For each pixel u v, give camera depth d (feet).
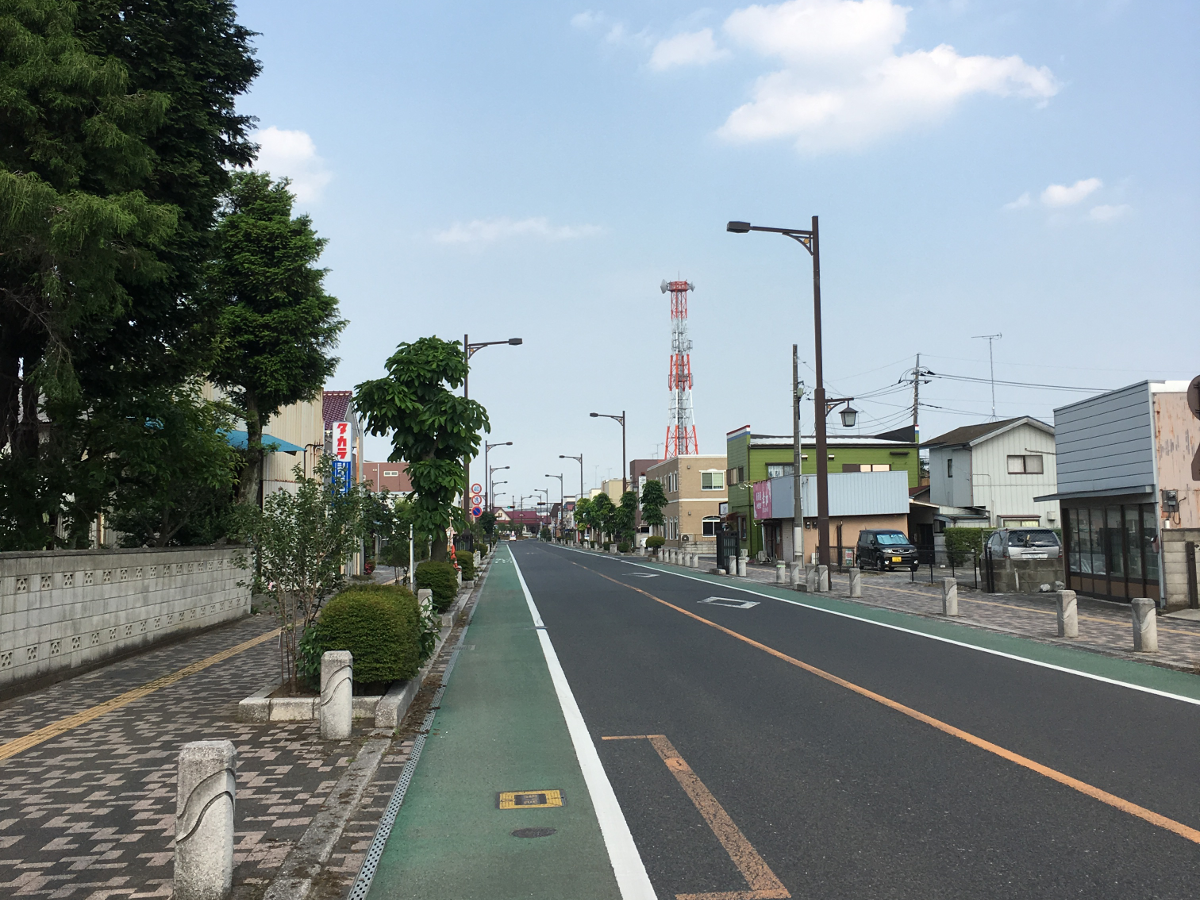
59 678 35.45
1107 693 30.73
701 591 84.79
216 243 47.19
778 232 85.97
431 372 51.26
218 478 53.21
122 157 33.58
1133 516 61.21
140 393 45.16
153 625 45.96
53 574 35.09
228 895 14.15
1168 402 57.67
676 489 234.38
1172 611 56.13
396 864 15.81
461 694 33.09
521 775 21.70
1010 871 14.98
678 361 261.24
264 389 68.69
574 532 422.00
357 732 25.98
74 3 34.19
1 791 20.08
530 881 14.96
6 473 39.88
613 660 40.91
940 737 24.64
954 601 57.31
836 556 133.69
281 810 18.52
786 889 14.40
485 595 84.53
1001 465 137.28
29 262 33.27
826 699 30.48
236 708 29.84
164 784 20.65
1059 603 46.14
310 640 29.14
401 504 52.95
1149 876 14.64
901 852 15.98
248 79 49.73
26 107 30.35
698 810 18.70
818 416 85.87
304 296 70.74
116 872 15.17
